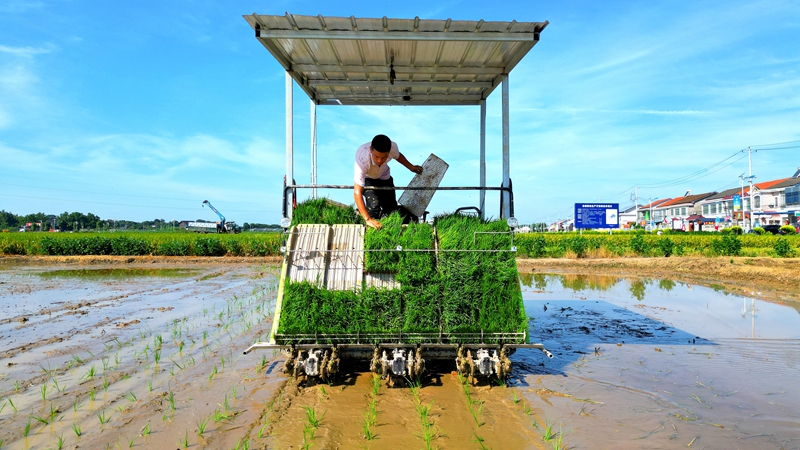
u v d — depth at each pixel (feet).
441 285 14.35
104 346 20.42
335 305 14.25
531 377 16.10
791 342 21.16
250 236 85.20
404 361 13.80
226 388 14.98
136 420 12.42
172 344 20.86
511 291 14.42
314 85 22.18
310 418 11.92
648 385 15.25
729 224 192.34
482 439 11.09
